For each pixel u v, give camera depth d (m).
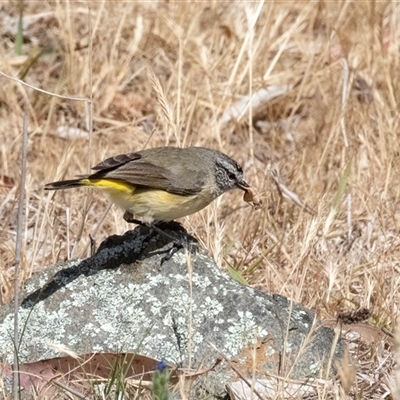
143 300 8.55
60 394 8.01
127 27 15.66
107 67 14.81
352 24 15.54
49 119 13.80
